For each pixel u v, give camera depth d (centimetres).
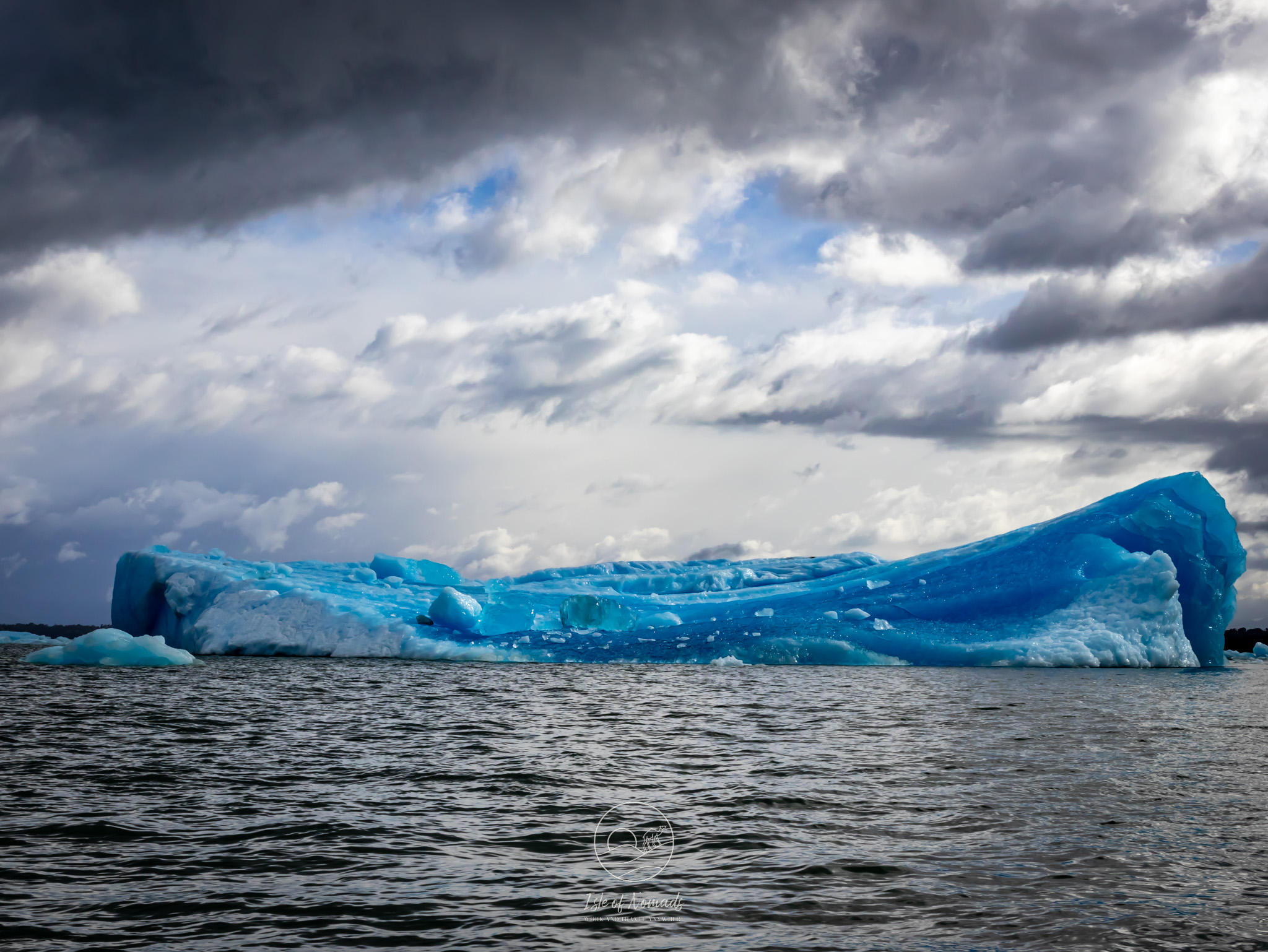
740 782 1193
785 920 687
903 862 830
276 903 719
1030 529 4162
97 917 685
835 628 3756
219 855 848
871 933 663
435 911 704
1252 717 1911
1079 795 1114
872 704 2169
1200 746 1505
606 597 4500
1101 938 655
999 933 664
